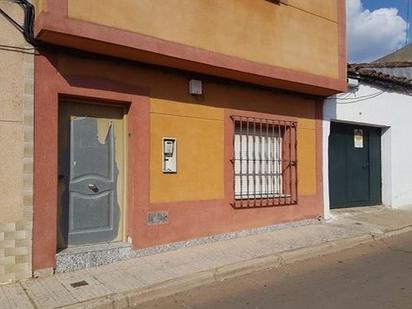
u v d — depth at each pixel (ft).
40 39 18.56
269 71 25.32
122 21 19.48
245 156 27.09
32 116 18.63
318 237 26.11
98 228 21.33
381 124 36.06
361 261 22.22
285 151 29.14
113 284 17.80
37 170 18.74
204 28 22.48
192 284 18.48
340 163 34.71
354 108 33.68
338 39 29.68
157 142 22.53
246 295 17.30
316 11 28.40
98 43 19.04
